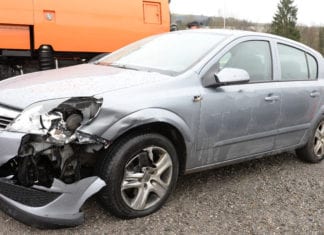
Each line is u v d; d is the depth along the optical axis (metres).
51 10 6.73
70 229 3.58
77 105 3.32
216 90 4.21
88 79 3.91
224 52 4.44
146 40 5.23
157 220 3.84
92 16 7.18
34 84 3.82
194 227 3.77
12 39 6.50
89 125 3.36
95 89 3.60
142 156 3.74
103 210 3.93
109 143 3.44
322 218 4.13
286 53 5.27
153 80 3.92
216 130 4.23
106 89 3.61
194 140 4.06
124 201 3.67
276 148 5.09
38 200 3.33
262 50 4.94
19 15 6.45
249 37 4.82
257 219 4.02
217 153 4.35
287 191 4.74
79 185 3.39
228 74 4.17
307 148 5.65
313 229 3.90
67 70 4.44
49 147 3.35
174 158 3.97
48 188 3.33
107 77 3.99
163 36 5.16
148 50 4.85
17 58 6.92
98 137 3.38
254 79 4.70
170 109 3.81
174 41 4.87
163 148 3.86
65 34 6.91
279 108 4.89
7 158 3.31
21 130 3.30
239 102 4.39
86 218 3.77
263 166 5.54
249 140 4.62
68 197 3.35
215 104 4.16
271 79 4.92
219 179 4.93
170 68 4.27
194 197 4.38
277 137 5.00
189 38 4.83
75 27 7.00
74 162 3.41
